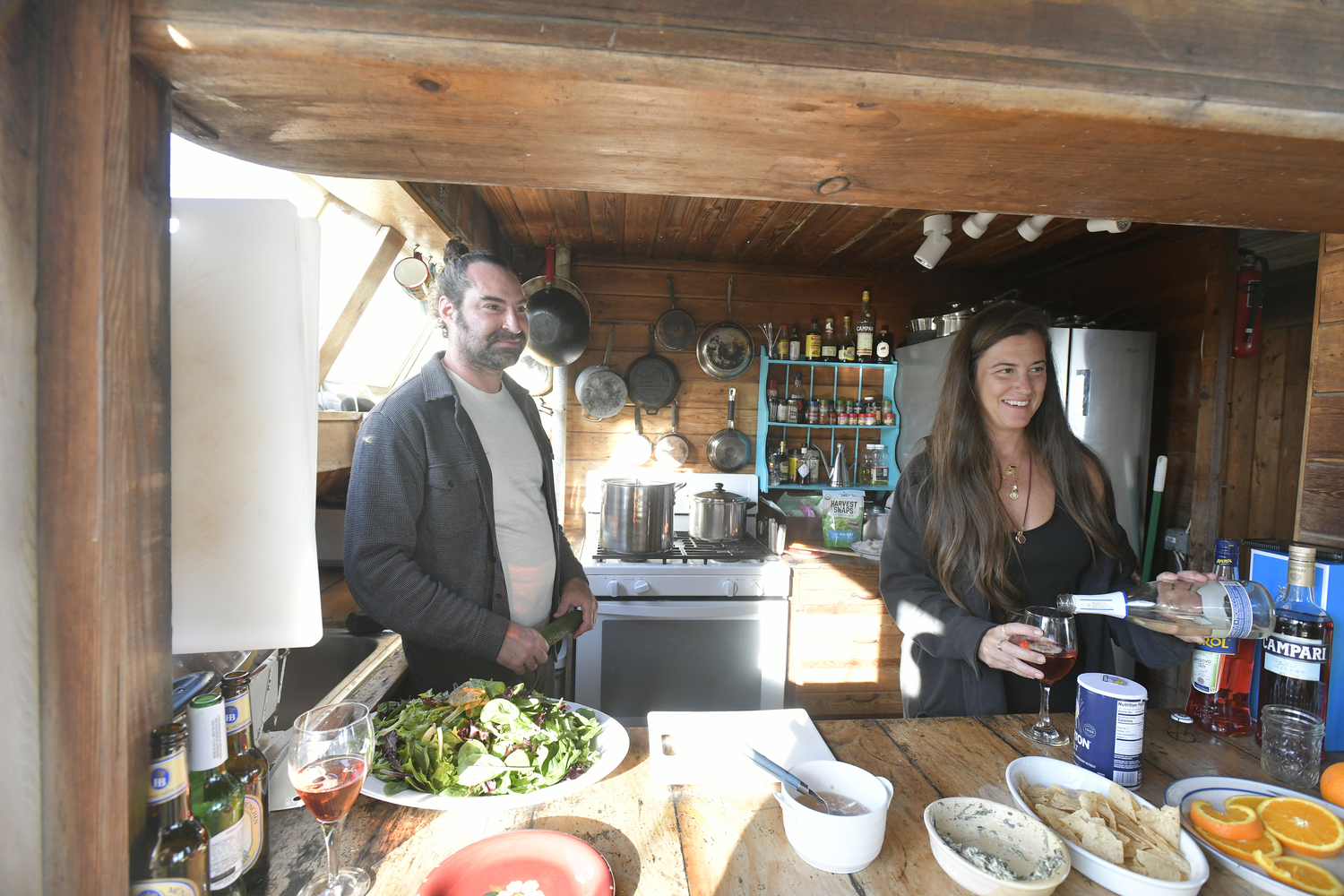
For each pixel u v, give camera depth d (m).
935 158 0.58
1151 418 2.55
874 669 2.54
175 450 0.55
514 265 2.99
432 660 1.30
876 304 3.18
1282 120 0.52
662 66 0.46
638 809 0.77
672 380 3.02
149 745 0.50
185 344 0.55
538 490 1.55
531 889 0.62
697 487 3.03
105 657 0.45
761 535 2.78
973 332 1.32
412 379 1.39
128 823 0.48
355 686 1.19
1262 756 0.87
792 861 0.69
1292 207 0.70
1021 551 1.28
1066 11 0.49
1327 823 0.71
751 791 0.82
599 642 2.34
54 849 0.45
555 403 2.89
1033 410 1.28
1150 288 2.66
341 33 0.45
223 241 0.54
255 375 0.55
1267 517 3.00
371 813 0.76
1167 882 0.61
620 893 0.64
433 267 2.09
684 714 1.01
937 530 1.31
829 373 3.18
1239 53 0.51
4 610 0.44
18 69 0.42
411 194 1.63
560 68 0.46
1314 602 0.96
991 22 0.49
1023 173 0.62
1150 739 0.97
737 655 2.40
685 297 3.06
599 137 0.56
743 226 2.55
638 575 2.37
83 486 0.44
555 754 0.82
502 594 1.40
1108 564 1.32
